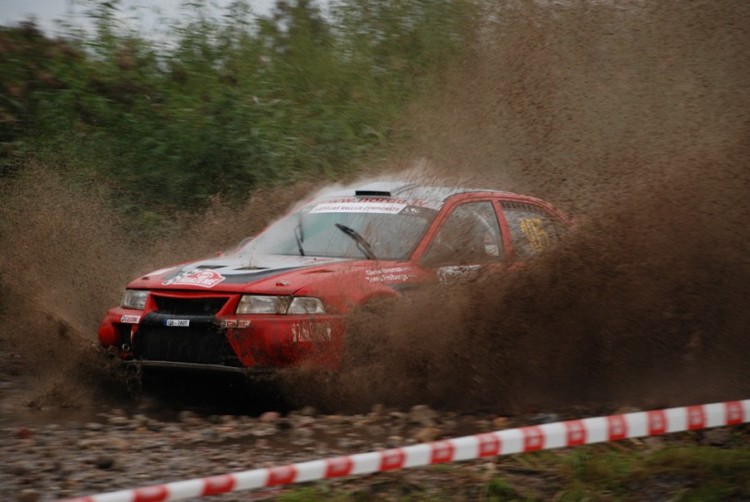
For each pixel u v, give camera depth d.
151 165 23.23
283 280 13.88
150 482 9.84
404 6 30.39
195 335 13.65
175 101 24.48
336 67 28.72
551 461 10.16
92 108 23.38
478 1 29.91
